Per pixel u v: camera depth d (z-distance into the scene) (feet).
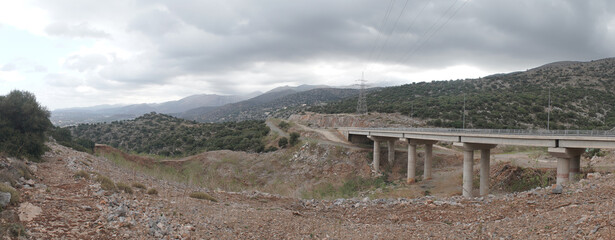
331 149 279.90
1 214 33.42
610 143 104.53
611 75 468.34
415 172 235.81
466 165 158.61
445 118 365.81
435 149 288.71
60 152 115.14
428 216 60.90
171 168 238.07
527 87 487.20
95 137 417.90
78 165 91.35
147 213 46.37
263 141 345.10
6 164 57.72
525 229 41.68
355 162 263.08
